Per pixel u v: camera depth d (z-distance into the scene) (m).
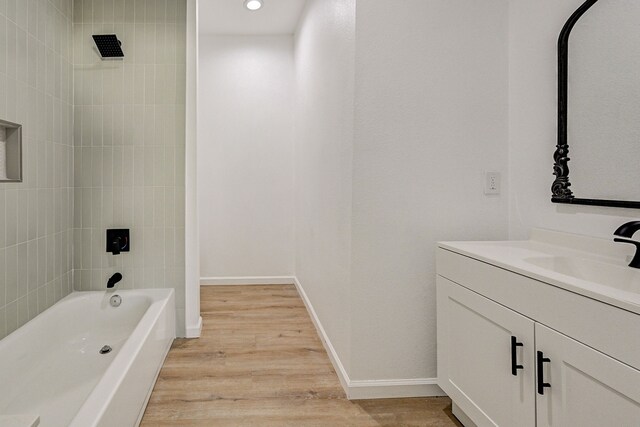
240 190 4.52
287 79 4.52
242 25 4.22
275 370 2.44
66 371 2.22
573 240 1.70
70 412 1.84
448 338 1.89
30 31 2.25
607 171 1.56
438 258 1.98
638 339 0.94
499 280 1.49
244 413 1.97
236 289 4.34
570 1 1.74
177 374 2.38
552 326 1.22
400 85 2.06
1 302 1.98
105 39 2.68
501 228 2.16
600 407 1.05
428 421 1.91
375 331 2.10
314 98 3.24
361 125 2.05
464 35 2.11
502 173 2.15
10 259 2.06
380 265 2.09
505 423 1.46
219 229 4.52
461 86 2.11
